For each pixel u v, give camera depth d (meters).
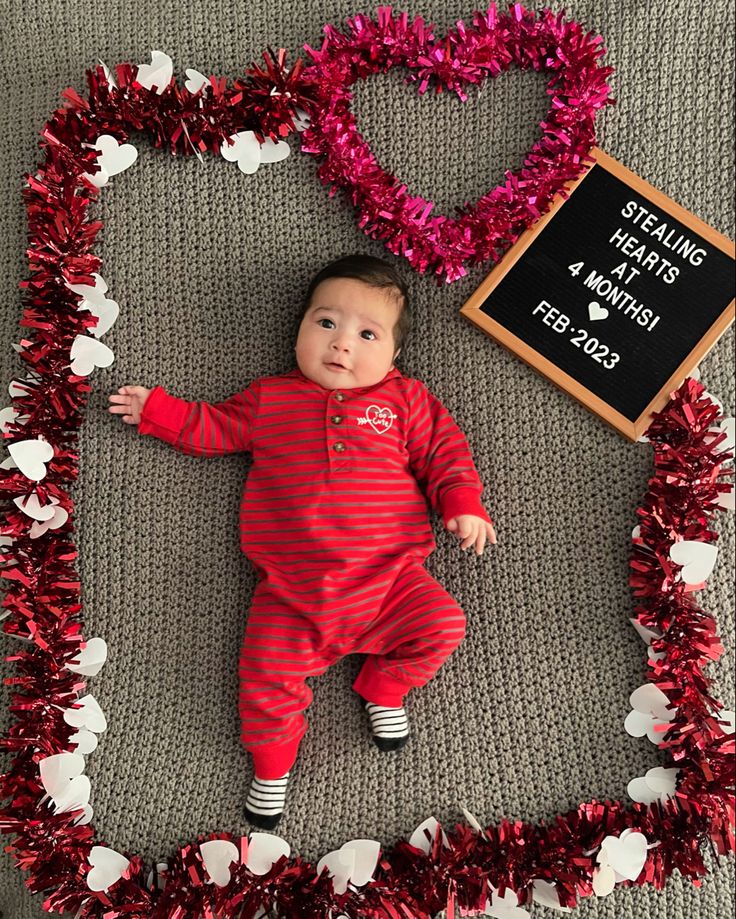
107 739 1.17
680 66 1.25
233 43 1.25
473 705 1.19
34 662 1.10
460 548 1.15
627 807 1.16
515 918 1.11
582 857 1.10
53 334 1.13
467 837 1.12
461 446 1.14
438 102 1.25
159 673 1.18
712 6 1.25
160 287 1.23
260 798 1.11
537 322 1.21
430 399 1.18
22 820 1.06
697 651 1.14
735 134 1.25
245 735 1.08
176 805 1.15
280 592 1.08
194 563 1.20
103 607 1.18
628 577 1.21
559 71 1.23
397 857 1.14
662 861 1.11
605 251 1.22
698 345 1.20
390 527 1.10
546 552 1.21
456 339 1.23
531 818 1.17
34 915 1.14
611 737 1.18
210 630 1.19
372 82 1.24
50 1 1.25
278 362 1.23
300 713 1.11
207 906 1.07
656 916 1.15
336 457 1.09
